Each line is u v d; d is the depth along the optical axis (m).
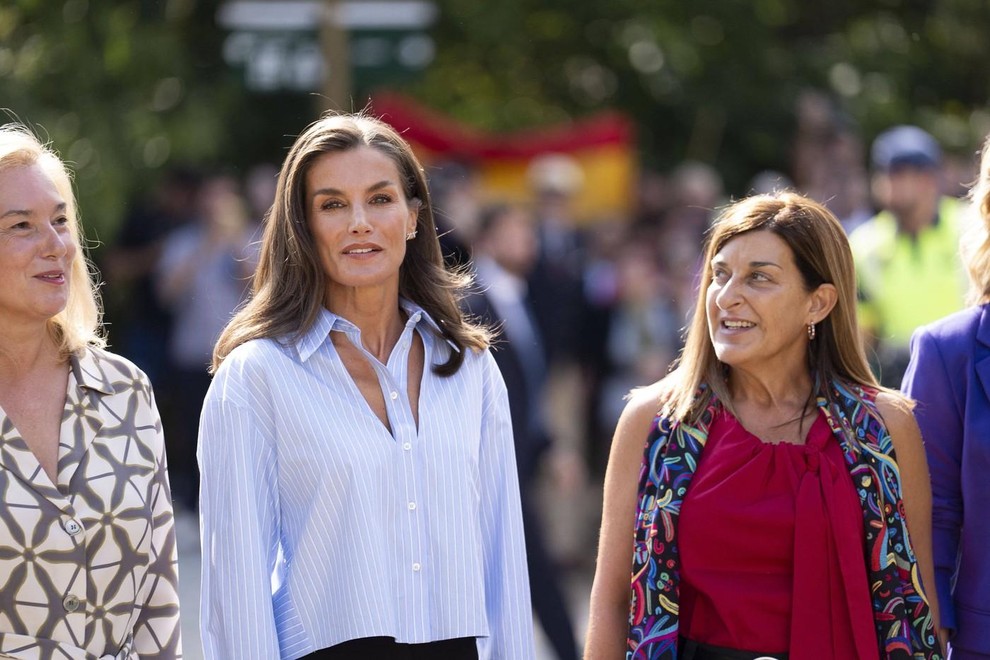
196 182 32.97
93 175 38.44
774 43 50.50
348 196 11.65
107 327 37.25
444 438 11.74
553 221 34.56
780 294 12.10
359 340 11.80
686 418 12.23
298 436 11.41
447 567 11.60
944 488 13.09
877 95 49.62
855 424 12.16
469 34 47.03
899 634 11.83
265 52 27.48
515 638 12.08
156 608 11.76
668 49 48.38
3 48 40.56
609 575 12.39
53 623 10.93
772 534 11.79
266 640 11.20
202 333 29.97
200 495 11.59
